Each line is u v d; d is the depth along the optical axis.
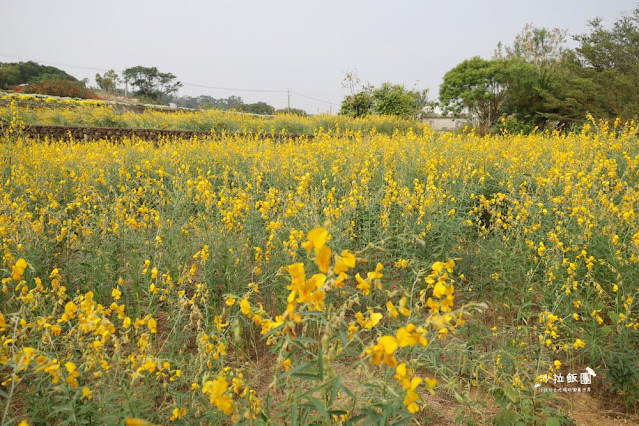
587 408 2.89
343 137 10.48
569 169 5.76
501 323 3.71
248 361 3.11
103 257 3.65
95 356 2.03
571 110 26.44
